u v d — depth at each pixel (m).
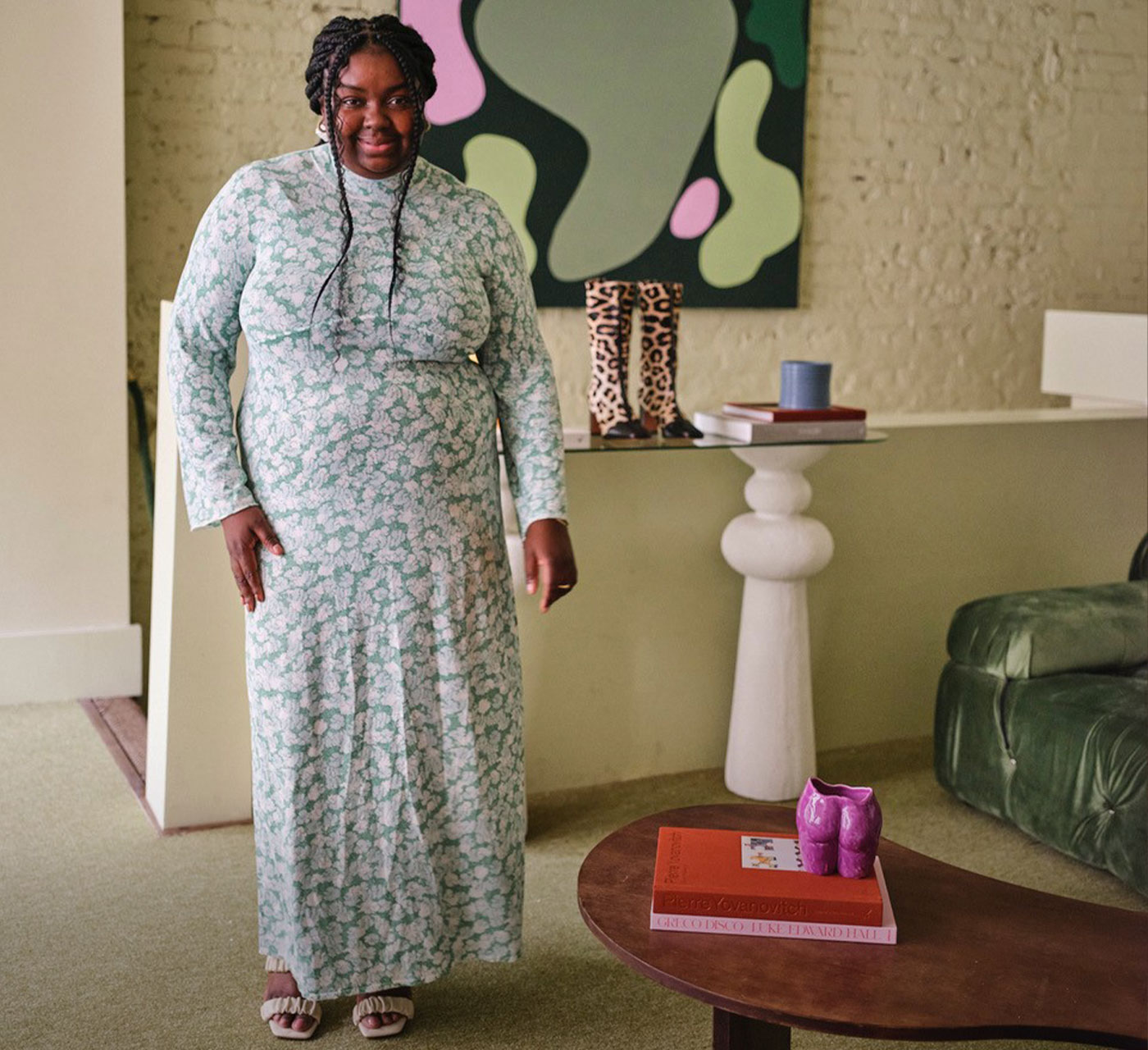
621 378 2.91
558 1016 2.14
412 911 1.96
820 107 5.36
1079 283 5.99
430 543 1.89
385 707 1.91
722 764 3.29
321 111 1.85
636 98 4.99
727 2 5.07
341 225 1.81
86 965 2.28
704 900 1.64
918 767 3.32
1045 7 5.70
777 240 5.31
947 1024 1.44
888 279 5.61
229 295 1.86
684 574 3.17
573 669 3.09
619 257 5.07
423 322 1.84
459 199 1.91
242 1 4.39
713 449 3.02
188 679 2.79
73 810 2.96
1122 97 5.93
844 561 3.37
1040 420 3.55
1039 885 2.65
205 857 2.72
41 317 3.74
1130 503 3.71
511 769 2.01
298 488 1.85
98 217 3.76
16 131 3.65
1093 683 2.75
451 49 4.69
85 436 3.82
